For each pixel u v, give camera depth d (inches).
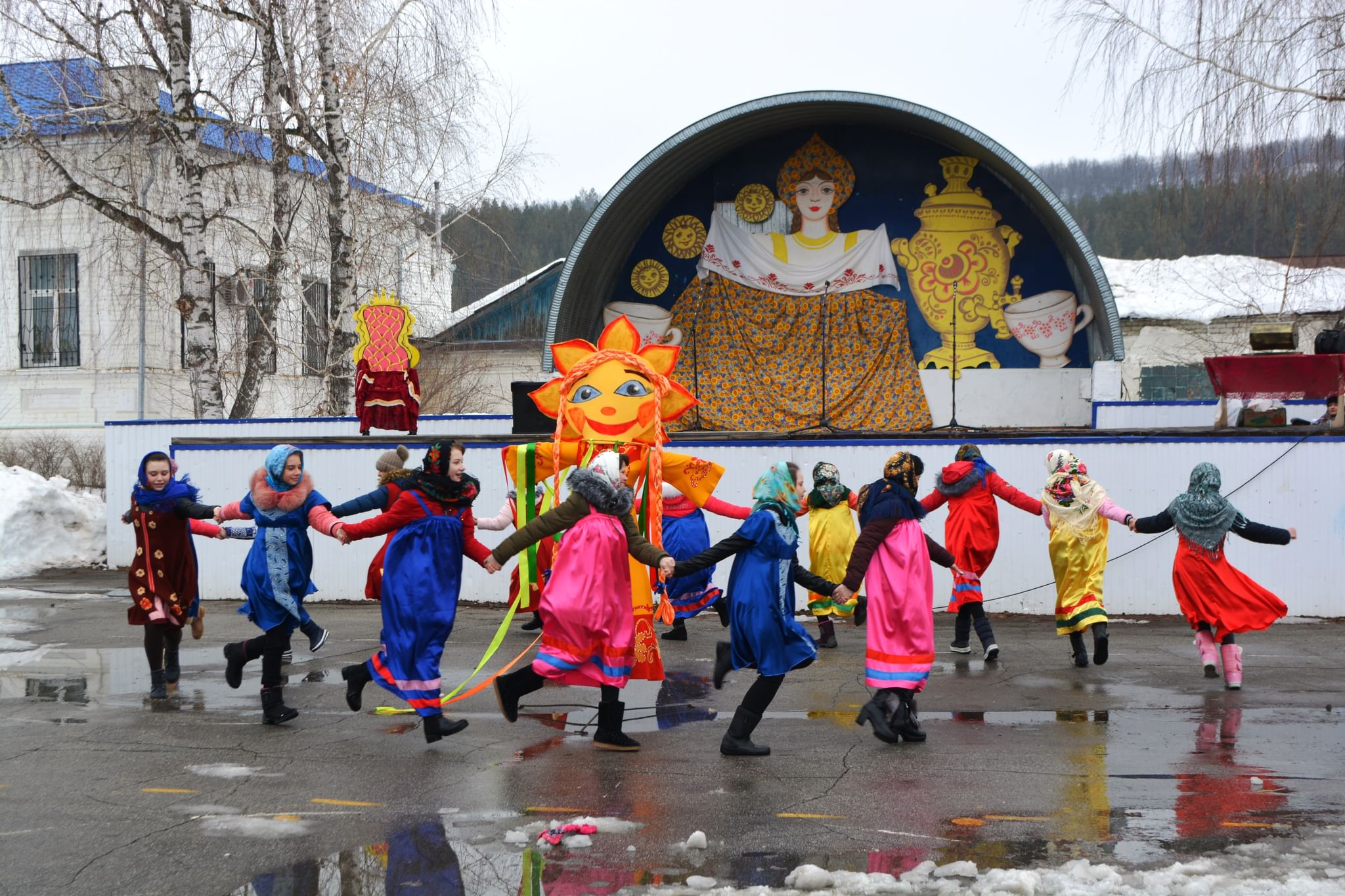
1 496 671.8
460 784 228.7
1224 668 326.3
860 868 179.0
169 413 1078.4
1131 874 172.7
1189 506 331.0
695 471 320.8
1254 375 547.2
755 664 252.5
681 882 173.3
